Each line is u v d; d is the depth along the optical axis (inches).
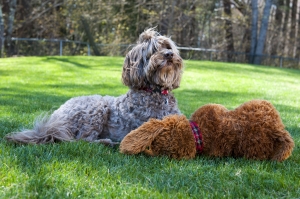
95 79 491.2
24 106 272.4
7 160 131.3
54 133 168.7
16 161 131.6
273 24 1262.3
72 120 177.0
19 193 106.3
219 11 1182.9
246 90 451.8
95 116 176.2
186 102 332.8
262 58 1128.8
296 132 209.0
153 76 169.8
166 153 143.6
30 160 135.6
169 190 113.7
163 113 171.3
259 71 761.6
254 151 143.9
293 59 1155.3
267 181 121.3
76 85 429.4
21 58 709.9
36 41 893.8
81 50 946.7
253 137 143.5
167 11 1099.9
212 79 562.6
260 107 149.1
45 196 105.3
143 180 122.0
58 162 133.3
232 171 132.0
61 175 120.6
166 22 1107.9
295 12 1270.9
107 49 968.9
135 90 174.4
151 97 170.7
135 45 183.3
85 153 148.9
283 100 371.9
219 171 131.3
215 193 111.2
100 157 144.6
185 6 1123.9
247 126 144.8
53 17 1009.5
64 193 107.7
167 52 169.9
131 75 173.3
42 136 166.7
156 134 141.6
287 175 128.3
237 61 1119.6
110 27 1048.8
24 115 236.2
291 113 283.1
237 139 144.9
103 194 108.1
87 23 958.4
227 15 1170.6
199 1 1115.9
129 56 176.7
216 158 147.2
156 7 1096.2
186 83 499.8
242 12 1226.0
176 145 141.6
